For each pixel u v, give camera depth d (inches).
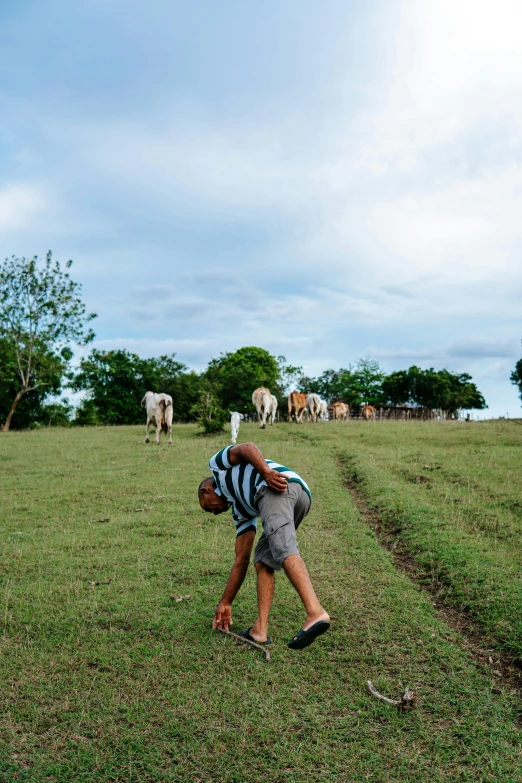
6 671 149.8
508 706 133.4
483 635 169.9
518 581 198.7
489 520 285.0
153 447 637.3
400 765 115.0
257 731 125.0
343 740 123.0
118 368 1611.7
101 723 128.0
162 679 145.7
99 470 478.3
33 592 205.5
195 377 1679.4
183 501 352.5
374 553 244.7
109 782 111.4
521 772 111.8
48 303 1152.8
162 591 205.6
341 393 2395.4
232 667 150.6
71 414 1505.9
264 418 861.8
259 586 166.4
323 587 206.7
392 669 150.6
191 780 111.5
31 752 119.0
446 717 130.0
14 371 1214.9
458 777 111.7
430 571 221.5
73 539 271.9
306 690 140.6
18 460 540.1
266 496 150.3
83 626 177.2
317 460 501.4
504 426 724.0
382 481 383.6
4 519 318.0
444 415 1483.8
